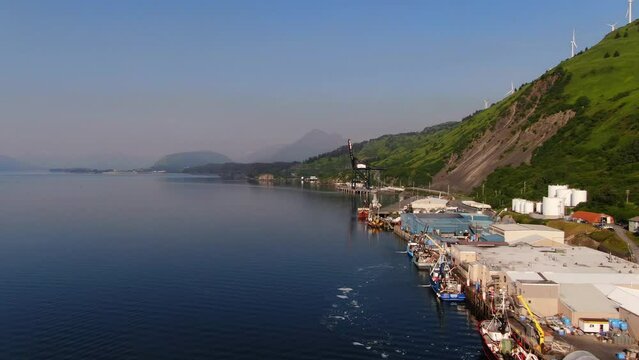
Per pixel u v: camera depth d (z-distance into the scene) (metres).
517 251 142.12
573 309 94.38
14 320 105.38
